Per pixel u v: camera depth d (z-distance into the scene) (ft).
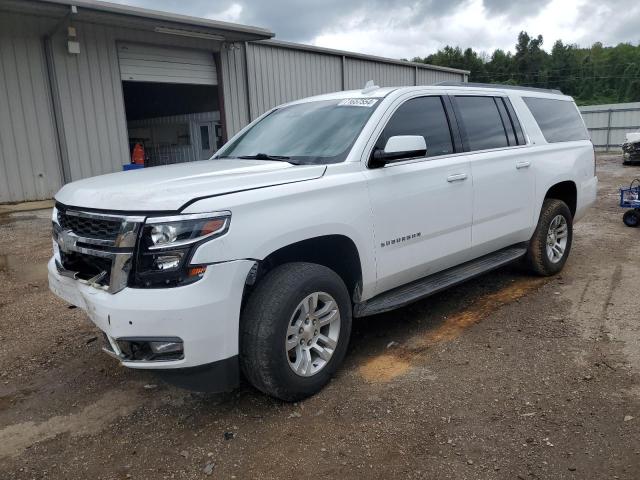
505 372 12.34
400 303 13.11
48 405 11.73
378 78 67.97
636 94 266.98
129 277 9.53
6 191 37.60
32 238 28.19
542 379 11.93
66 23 38.27
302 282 10.77
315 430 10.28
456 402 11.09
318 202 11.25
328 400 11.35
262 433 10.27
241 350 10.52
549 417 10.41
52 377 13.01
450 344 14.01
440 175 14.21
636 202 29.45
